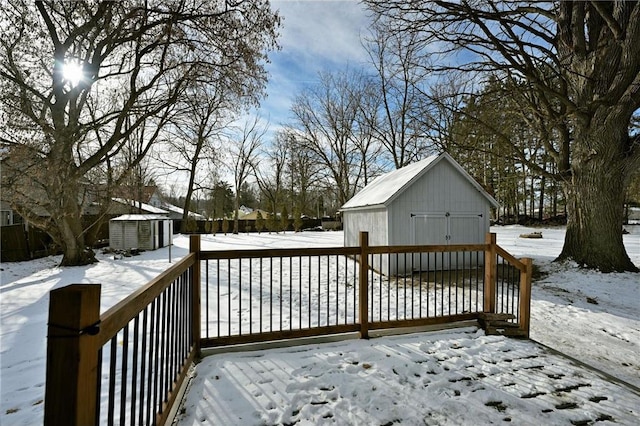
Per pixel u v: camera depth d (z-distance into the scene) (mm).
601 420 2150
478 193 9102
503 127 9773
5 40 8172
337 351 3080
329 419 2080
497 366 2867
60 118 8758
